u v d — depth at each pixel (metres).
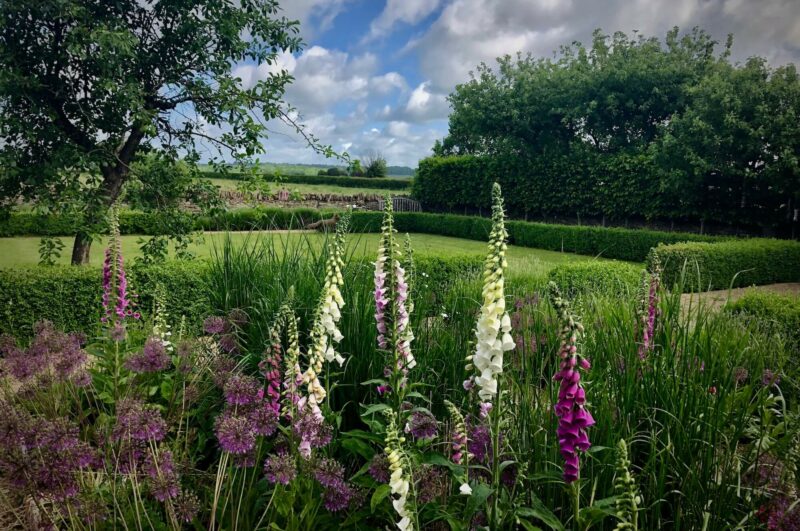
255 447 2.43
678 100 25.64
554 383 3.06
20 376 3.07
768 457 2.96
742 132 20.16
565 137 29.80
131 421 2.30
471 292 5.59
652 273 4.13
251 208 9.22
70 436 2.23
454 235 28.36
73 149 7.75
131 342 4.24
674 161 21.53
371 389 3.69
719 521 2.37
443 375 3.99
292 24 8.95
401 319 3.16
